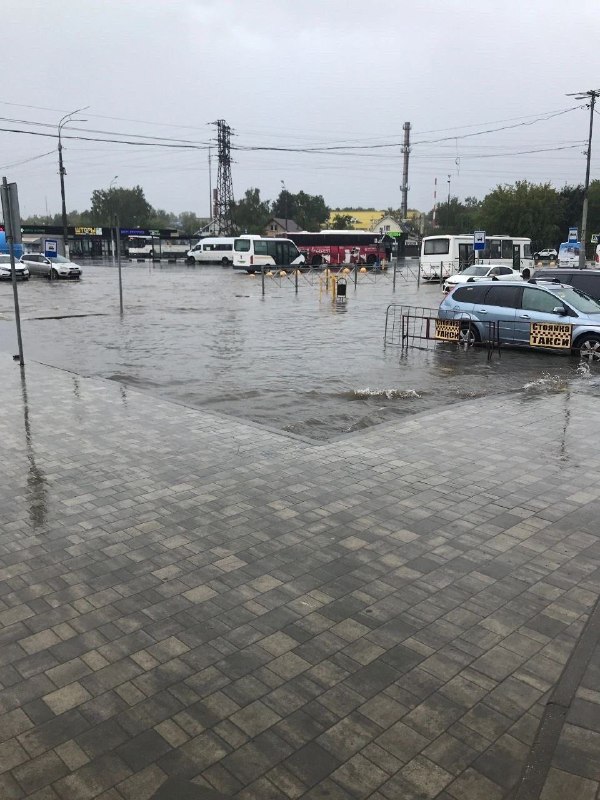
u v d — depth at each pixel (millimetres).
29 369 12359
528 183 77812
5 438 8078
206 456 7477
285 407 10156
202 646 4055
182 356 14695
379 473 6973
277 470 7051
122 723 3424
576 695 3605
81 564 5055
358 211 160500
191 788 3035
